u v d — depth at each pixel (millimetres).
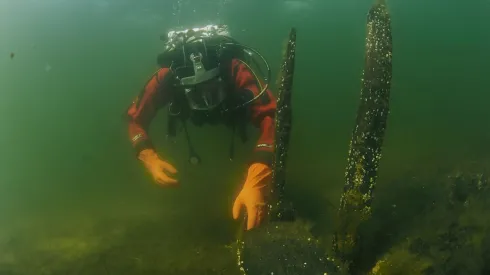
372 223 2703
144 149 3619
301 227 1962
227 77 3547
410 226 2805
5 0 10320
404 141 6133
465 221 2611
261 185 2875
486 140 5453
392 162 5121
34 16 9586
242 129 3719
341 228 2227
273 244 1799
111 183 5816
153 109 3865
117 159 6562
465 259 2270
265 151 3121
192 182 4910
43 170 6398
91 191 5625
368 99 2045
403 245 2498
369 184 2104
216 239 3553
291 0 8742
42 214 5148
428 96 8023
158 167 3426
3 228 4871
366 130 2053
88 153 6723
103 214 4848
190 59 3600
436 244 2467
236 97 3535
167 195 4875
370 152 2059
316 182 4504
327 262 1721
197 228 3852
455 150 5293
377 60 2033
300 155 5488
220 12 7902
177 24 7938
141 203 5043
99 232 4152
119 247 3533
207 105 3496
